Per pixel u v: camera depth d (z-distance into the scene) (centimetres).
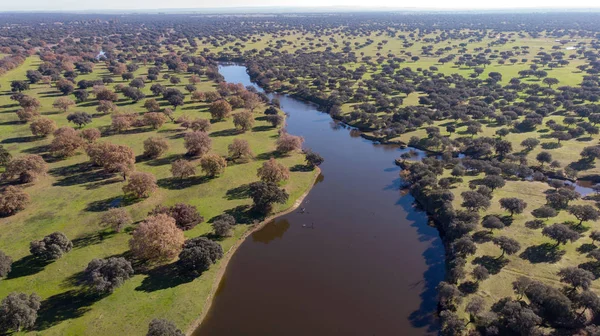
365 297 7250
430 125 15825
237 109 18338
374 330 6512
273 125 16238
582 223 8681
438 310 6906
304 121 17850
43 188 10625
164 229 7569
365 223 9738
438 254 8475
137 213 9462
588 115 15225
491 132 14738
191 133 13238
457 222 8550
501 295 6819
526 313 5894
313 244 8900
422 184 10806
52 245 7562
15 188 9731
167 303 6769
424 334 6419
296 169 12394
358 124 16775
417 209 10312
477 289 6994
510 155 12369
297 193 11038
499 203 9694
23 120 15775
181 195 10412
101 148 11750
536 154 12638
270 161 10975
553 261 7538
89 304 6619
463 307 6650
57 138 12500
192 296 6988
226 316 6750
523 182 10912
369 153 14175
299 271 7969
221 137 14850
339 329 6519
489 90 19775
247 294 7288
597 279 6931
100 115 17038
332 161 13512
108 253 7975
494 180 10194
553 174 11575
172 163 12019
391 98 19512
